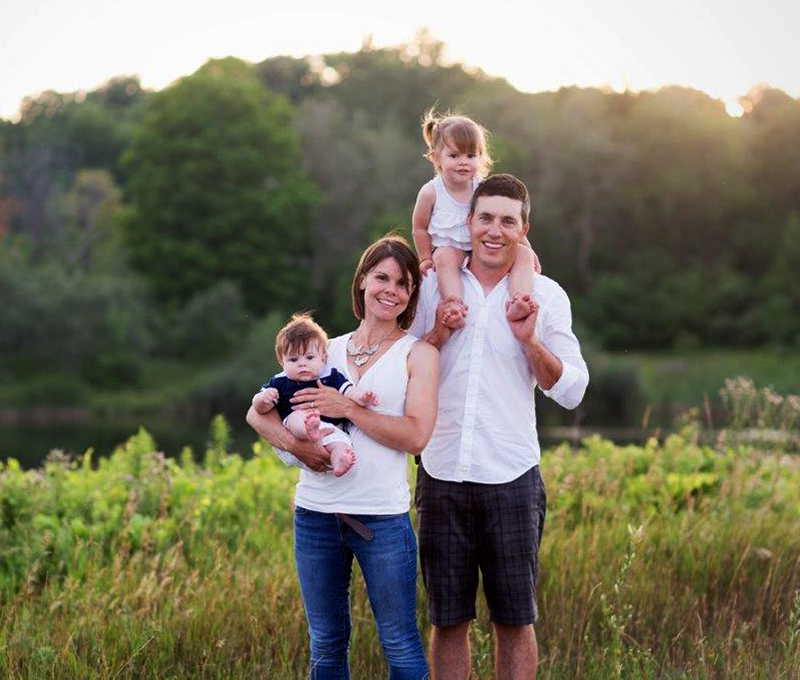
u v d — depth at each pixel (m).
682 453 8.11
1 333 50.59
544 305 4.30
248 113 59.44
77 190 70.56
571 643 5.14
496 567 4.22
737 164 63.00
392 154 60.41
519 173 60.19
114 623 5.03
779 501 7.18
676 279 59.91
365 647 5.15
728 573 6.09
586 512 6.91
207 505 6.70
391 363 4.07
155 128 58.97
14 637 4.86
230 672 4.89
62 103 89.62
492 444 4.20
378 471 4.01
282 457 4.19
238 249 56.69
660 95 64.69
